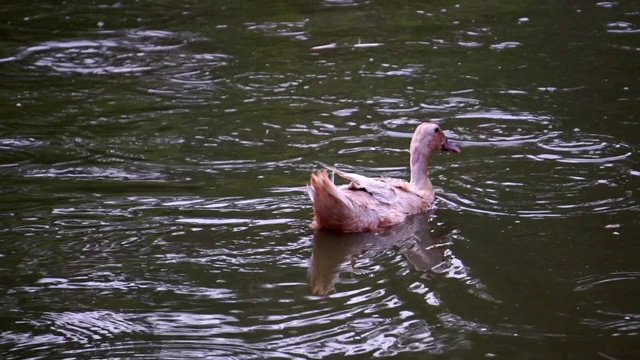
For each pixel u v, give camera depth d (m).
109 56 19.23
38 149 14.14
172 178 12.87
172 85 17.42
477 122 15.05
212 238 10.87
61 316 9.09
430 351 8.45
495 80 17.17
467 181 12.66
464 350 8.47
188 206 11.83
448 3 22.67
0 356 8.34
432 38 19.95
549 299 9.40
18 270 10.05
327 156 13.72
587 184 12.32
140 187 12.50
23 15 22.42
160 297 9.48
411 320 9.03
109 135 14.79
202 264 10.22
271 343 8.61
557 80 17.02
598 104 15.66
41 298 9.44
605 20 20.67
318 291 9.62
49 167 13.34
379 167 13.28
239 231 11.09
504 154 13.60
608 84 16.66
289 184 12.60
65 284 9.73
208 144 14.32
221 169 13.22
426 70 17.89
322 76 17.75
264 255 10.50
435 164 13.36
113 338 8.67
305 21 21.59
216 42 20.14
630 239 10.63
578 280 9.77
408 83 17.19
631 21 20.52
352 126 15.06
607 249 10.42
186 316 9.11
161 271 10.05
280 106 16.14
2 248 10.56
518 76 17.34
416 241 10.88
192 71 18.25
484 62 18.23
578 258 10.23
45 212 11.62
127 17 22.17
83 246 10.65
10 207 11.77
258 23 21.50
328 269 10.13
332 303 9.38
